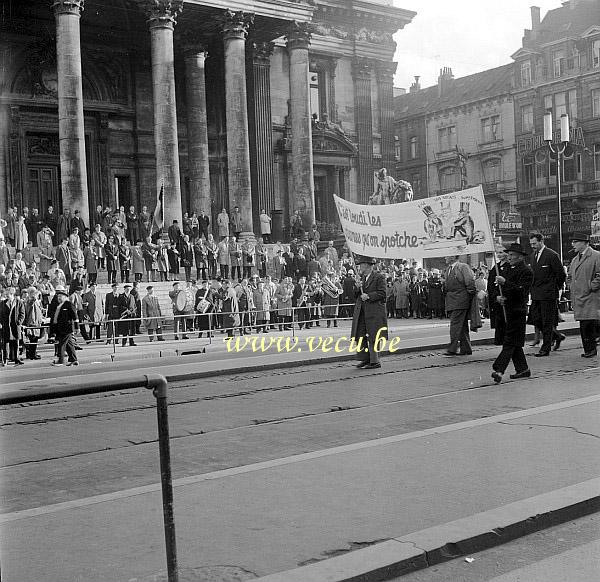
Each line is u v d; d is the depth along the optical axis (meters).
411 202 17.19
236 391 13.18
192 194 43.31
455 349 17.03
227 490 6.82
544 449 7.95
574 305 15.96
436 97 76.25
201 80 43.78
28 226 34.38
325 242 44.84
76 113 35.50
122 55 43.81
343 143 51.28
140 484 7.51
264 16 42.34
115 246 32.34
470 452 7.90
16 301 20.70
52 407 12.33
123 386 4.31
